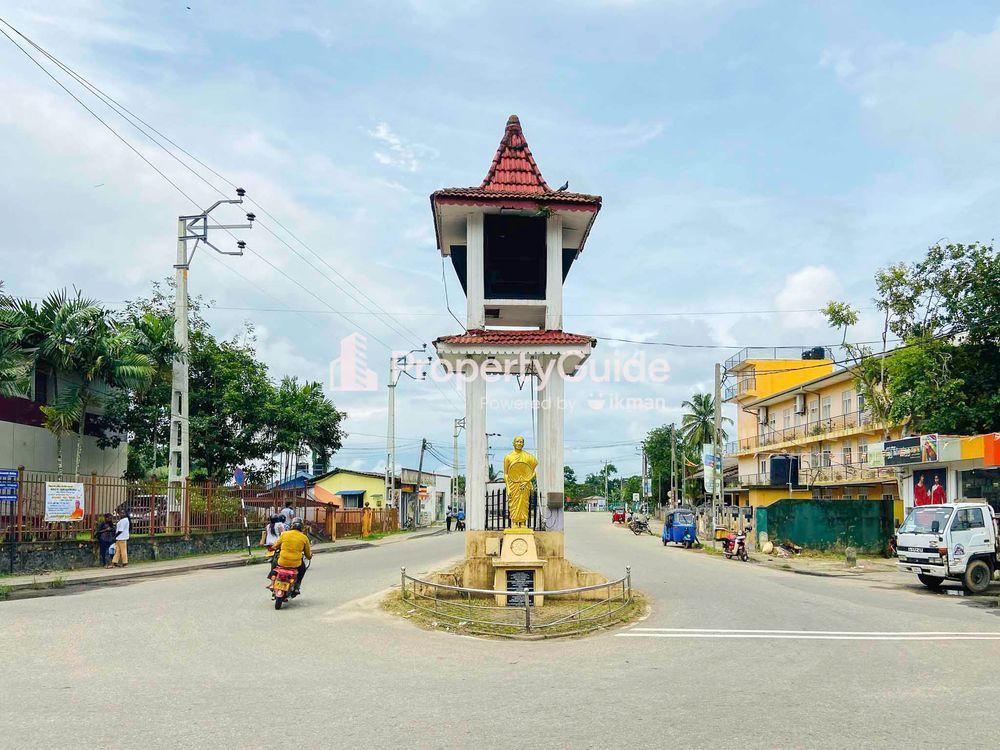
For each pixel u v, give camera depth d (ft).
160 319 81.92
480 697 23.72
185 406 79.41
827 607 47.85
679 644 34.14
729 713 22.02
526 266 50.24
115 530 65.16
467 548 45.68
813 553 100.89
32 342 73.82
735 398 189.37
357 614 40.32
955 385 85.81
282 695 23.53
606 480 446.19
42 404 81.10
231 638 33.09
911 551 58.39
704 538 148.46
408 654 30.89
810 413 152.87
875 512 101.71
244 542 89.97
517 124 51.55
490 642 34.01
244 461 106.42
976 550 56.75
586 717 21.43
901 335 92.73
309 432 115.75
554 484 46.68
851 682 26.53
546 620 38.37
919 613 45.68
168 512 76.89
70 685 24.17
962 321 88.74
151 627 35.24
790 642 34.88
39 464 79.51
